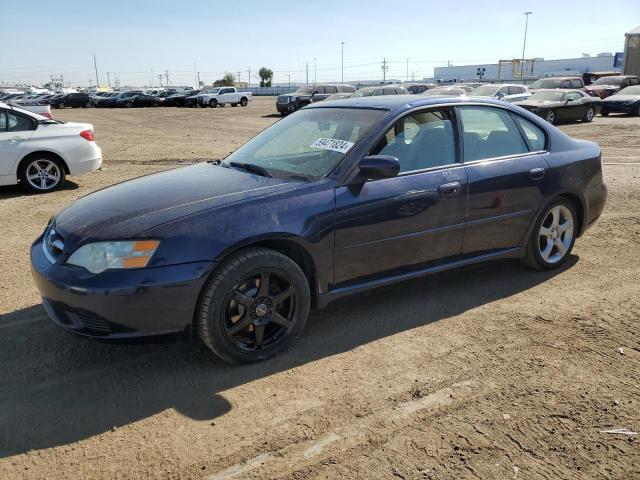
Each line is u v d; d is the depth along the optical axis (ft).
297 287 11.08
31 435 8.82
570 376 10.39
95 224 10.38
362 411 9.36
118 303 9.55
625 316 12.98
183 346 11.74
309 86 103.40
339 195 11.43
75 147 28.76
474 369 10.68
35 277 10.80
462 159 13.52
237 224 10.29
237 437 8.72
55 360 11.16
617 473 7.86
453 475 7.82
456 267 13.70
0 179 27.02
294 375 10.54
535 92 73.00
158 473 7.95
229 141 53.98
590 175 15.96
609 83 105.70
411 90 106.42
